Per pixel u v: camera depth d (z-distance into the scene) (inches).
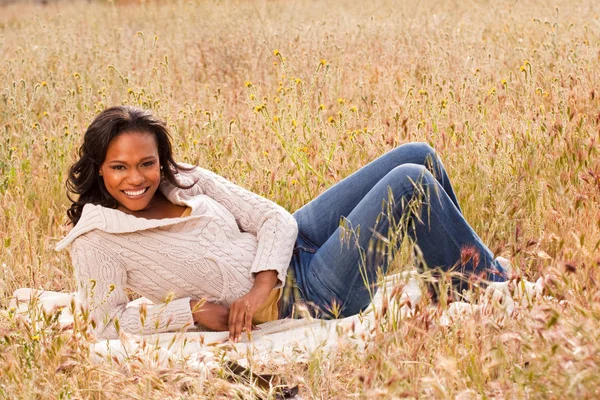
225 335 126.6
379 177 141.2
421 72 277.1
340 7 444.1
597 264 108.8
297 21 399.9
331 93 257.8
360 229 130.2
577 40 280.7
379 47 325.1
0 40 364.2
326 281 132.6
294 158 184.9
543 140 185.6
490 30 343.0
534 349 91.8
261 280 129.0
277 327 130.7
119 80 282.4
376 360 104.0
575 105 203.0
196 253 127.6
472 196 168.6
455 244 132.5
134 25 457.7
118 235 125.7
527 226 154.6
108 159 123.8
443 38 317.1
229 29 370.0
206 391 106.2
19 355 111.0
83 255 125.4
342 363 113.8
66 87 287.0
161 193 133.0
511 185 163.6
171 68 321.4
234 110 252.8
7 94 258.2
